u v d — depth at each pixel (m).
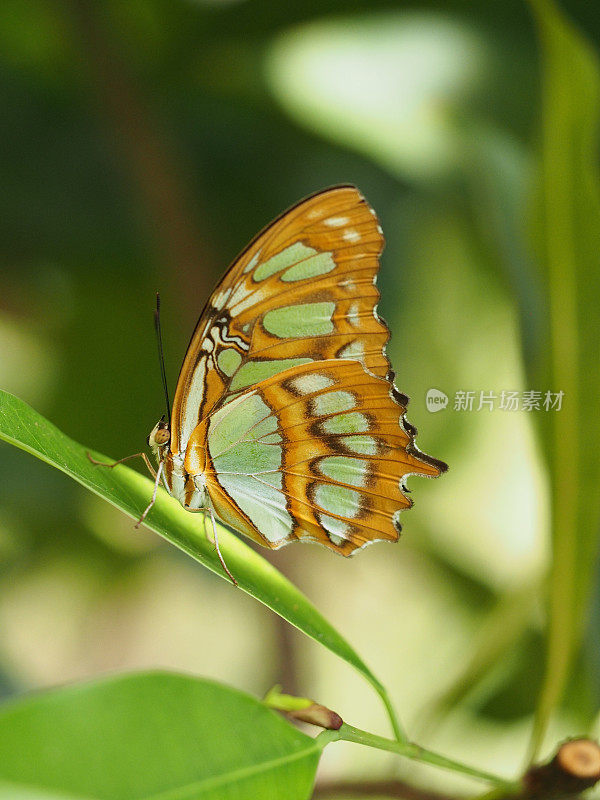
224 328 0.65
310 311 0.65
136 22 0.72
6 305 0.75
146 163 0.72
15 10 0.72
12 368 0.75
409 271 0.76
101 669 0.89
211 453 0.66
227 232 0.74
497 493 0.78
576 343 0.65
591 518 0.65
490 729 0.71
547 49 0.64
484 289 0.76
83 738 0.56
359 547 0.67
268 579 0.63
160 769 0.59
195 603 0.93
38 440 0.62
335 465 0.66
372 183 0.75
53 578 0.77
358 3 0.71
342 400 0.66
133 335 0.75
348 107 0.71
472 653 0.70
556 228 0.65
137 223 0.74
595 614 0.67
